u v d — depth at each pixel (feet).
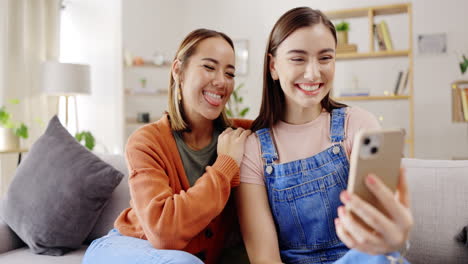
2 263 5.08
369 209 2.31
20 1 13.28
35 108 13.97
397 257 2.61
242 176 4.17
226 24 17.48
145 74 17.51
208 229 4.26
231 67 4.49
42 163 5.75
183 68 4.43
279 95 4.31
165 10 17.69
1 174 12.96
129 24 17.21
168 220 3.57
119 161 5.94
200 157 4.47
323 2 16.14
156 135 4.32
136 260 3.53
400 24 15.23
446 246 4.19
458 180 4.31
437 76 14.88
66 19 16.47
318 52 3.71
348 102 15.79
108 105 16.61
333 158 3.88
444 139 14.88
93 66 16.67
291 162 3.98
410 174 4.51
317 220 3.85
